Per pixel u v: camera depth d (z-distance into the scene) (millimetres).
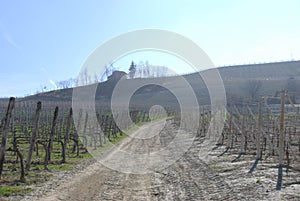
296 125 22969
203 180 12375
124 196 10070
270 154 17969
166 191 10773
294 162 15477
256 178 11828
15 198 9430
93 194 10227
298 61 108625
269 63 111438
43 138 26578
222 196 9719
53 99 56312
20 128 32312
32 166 15062
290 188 10164
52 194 10070
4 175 12555
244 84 69062
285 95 14945
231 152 19875
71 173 13930
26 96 60500
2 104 41188
